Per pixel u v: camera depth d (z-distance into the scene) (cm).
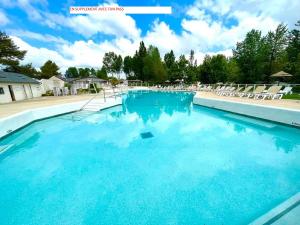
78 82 3578
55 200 355
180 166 475
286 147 573
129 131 807
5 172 468
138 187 389
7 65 3059
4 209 334
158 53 4694
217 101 1132
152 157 538
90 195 368
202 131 778
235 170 440
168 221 294
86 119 1021
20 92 1959
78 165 500
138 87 3800
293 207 253
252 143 616
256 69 2753
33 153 584
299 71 2350
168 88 3309
